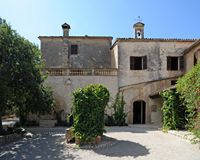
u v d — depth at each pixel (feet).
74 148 45.47
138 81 92.89
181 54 94.58
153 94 87.20
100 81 91.20
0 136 53.21
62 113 89.45
